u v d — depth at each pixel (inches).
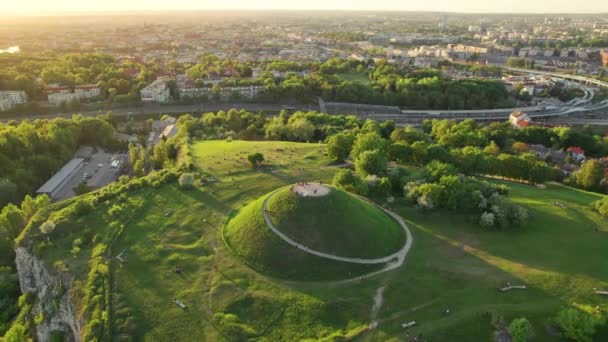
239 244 4709.6
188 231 5118.1
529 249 4719.5
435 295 3939.5
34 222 5251.0
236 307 3855.8
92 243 4869.6
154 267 4424.2
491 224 5083.7
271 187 6318.9
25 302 4746.6
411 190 5723.4
